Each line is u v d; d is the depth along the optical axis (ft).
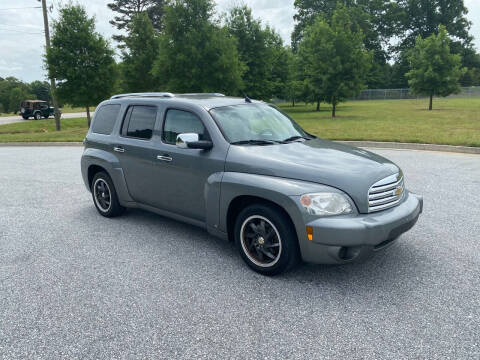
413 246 14.40
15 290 11.82
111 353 8.73
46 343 9.17
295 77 136.46
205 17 75.72
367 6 245.24
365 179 11.32
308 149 13.30
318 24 94.68
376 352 8.54
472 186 22.82
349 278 12.09
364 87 87.56
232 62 75.46
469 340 8.87
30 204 22.16
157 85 94.17
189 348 8.84
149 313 10.36
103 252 14.73
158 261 13.76
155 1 185.06
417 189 22.44
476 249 14.01
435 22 242.17
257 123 14.70
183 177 14.47
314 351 8.62
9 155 45.21
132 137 16.92
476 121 61.00
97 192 19.44
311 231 10.87
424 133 45.03
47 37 79.10
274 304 10.68
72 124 115.44
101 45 73.92
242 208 13.20
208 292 11.43
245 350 8.72
